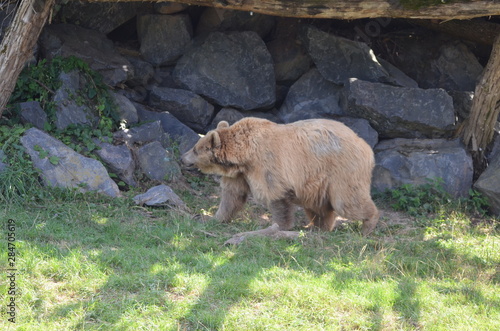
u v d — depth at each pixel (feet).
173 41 55.57
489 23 54.19
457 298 28.14
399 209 45.91
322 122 38.75
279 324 24.77
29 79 46.34
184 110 53.36
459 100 53.42
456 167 48.11
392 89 51.21
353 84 51.47
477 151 50.37
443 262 32.83
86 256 29.58
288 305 26.27
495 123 51.47
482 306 27.32
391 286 28.68
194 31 57.88
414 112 50.88
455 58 56.54
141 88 55.01
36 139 41.65
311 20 57.21
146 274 28.07
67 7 51.96
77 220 35.81
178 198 41.96
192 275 28.40
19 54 40.34
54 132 44.91
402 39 58.23
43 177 40.16
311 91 55.77
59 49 49.67
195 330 23.95
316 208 39.34
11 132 42.14
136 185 45.01
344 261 32.32
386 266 31.81
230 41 55.36
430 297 27.96
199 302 25.85
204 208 43.11
